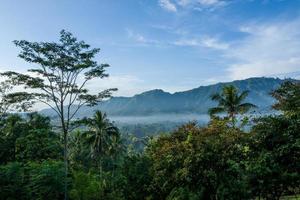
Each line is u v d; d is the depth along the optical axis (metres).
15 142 40.88
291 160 18.48
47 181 30.75
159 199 27.64
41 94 30.19
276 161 18.47
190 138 21.75
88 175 35.72
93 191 32.66
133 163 31.28
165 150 22.97
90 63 30.09
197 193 20.91
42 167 32.44
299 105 20.81
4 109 41.56
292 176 17.66
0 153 40.03
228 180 20.14
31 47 28.52
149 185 27.83
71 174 36.19
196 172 21.41
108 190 34.69
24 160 40.09
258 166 18.00
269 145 19.25
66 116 32.28
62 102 31.17
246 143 20.27
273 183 18.20
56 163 33.34
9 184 29.61
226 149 20.81
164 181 24.25
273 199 18.84
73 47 29.86
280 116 19.84
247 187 19.28
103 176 44.88
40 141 42.12
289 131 18.64
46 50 28.73
